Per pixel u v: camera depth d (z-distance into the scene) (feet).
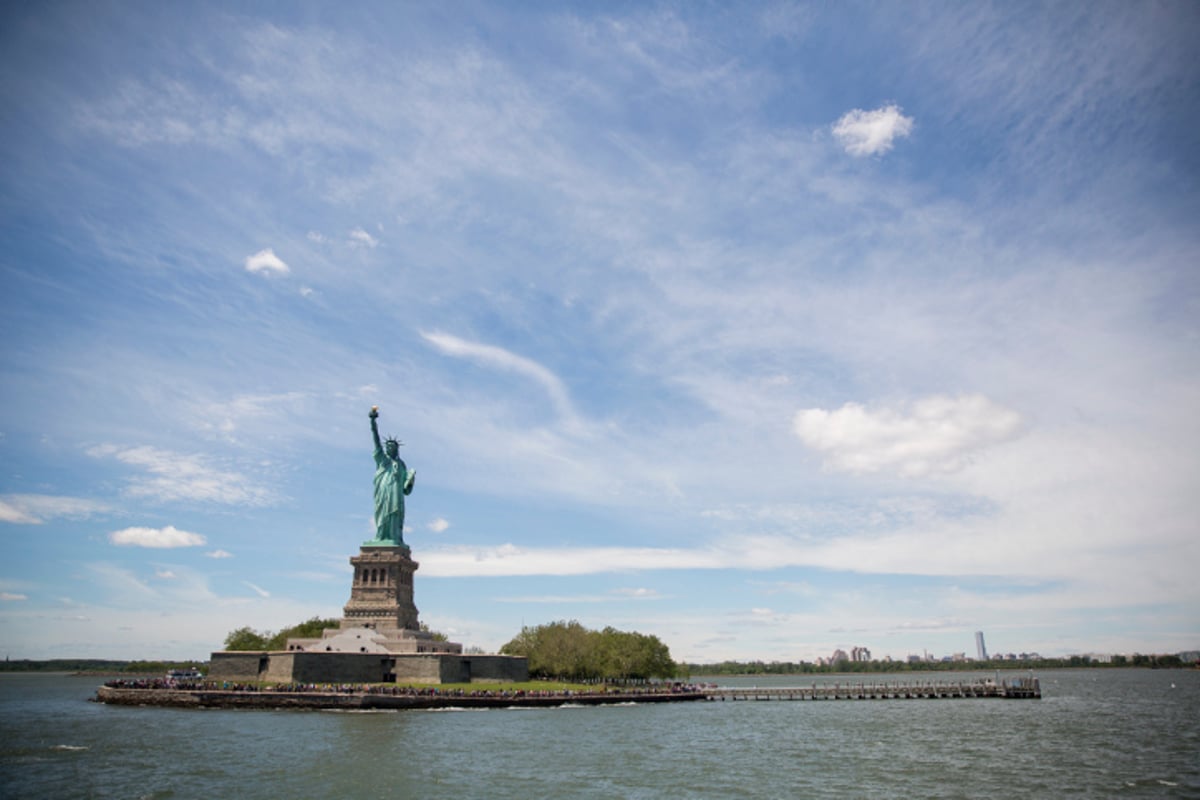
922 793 290.35
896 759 363.15
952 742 422.41
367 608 648.38
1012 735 454.81
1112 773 327.26
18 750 357.41
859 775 323.16
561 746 388.98
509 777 309.83
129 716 492.13
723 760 357.00
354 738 396.16
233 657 600.39
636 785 300.61
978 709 643.86
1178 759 361.10
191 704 538.06
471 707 552.82
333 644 607.78
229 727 434.30
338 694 520.42
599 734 440.86
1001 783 307.78
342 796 276.21
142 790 281.95
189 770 314.14
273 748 363.56
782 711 622.95
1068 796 285.43
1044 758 366.43
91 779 298.15
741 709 643.86
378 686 547.90
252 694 527.81
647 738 429.38
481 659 654.53
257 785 290.15
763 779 314.14
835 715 587.27
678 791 291.79
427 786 291.79
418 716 498.28
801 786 301.84
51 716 495.82
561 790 290.35
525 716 527.40
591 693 651.25
